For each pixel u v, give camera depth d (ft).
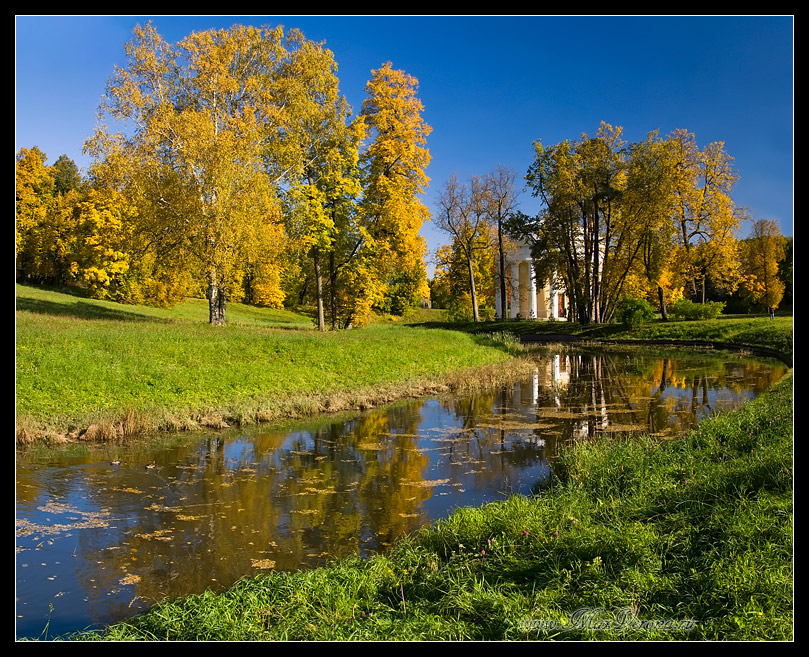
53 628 15.81
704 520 18.76
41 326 60.80
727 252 129.08
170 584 18.57
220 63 80.02
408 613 15.17
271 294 188.96
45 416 39.47
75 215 145.69
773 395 44.16
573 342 132.87
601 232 152.76
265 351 62.49
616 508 21.47
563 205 140.26
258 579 17.95
